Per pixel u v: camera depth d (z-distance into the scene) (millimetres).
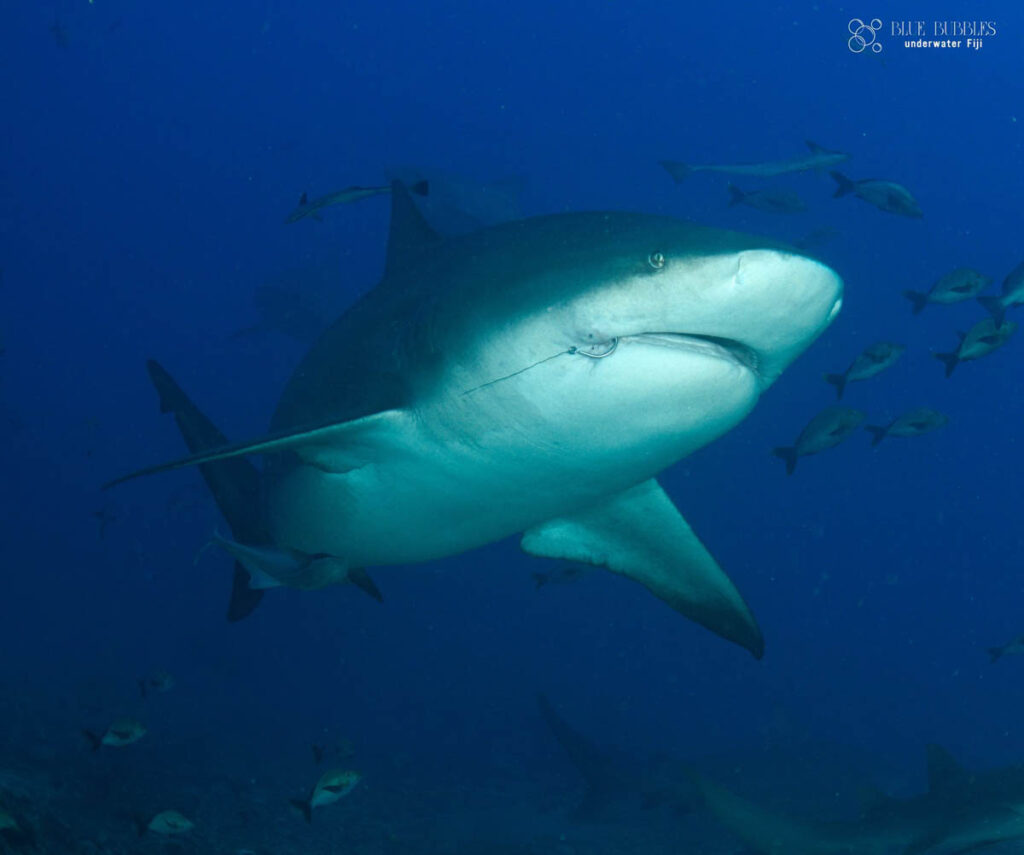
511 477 3701
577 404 3197
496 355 3246
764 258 2721
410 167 13328
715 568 4641
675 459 3574
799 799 15117
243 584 6141
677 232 2988
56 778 9094
